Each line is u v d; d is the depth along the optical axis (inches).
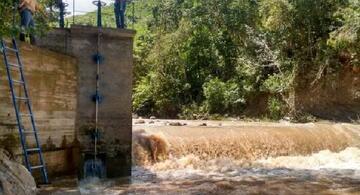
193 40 1512.1
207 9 1489.9
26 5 388.2
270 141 649.6
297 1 1181.1
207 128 685.3
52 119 419.8
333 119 1091.3
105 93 474.9
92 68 470.0
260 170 561.3
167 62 1518.2
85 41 468.1
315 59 1160.8
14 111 369.4
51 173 416.5
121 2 499.8
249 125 852.6
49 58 416.2
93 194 400.2
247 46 1352.1
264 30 1318.9
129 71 485.7
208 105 1332.4
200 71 1476.4
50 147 416.2
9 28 321.1
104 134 472.7
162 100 1486.2
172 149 586.6
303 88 1175.0
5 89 361.1
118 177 480.4
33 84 394.6
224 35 1455.5
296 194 414.6
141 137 580.7
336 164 623.2
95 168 468.1
